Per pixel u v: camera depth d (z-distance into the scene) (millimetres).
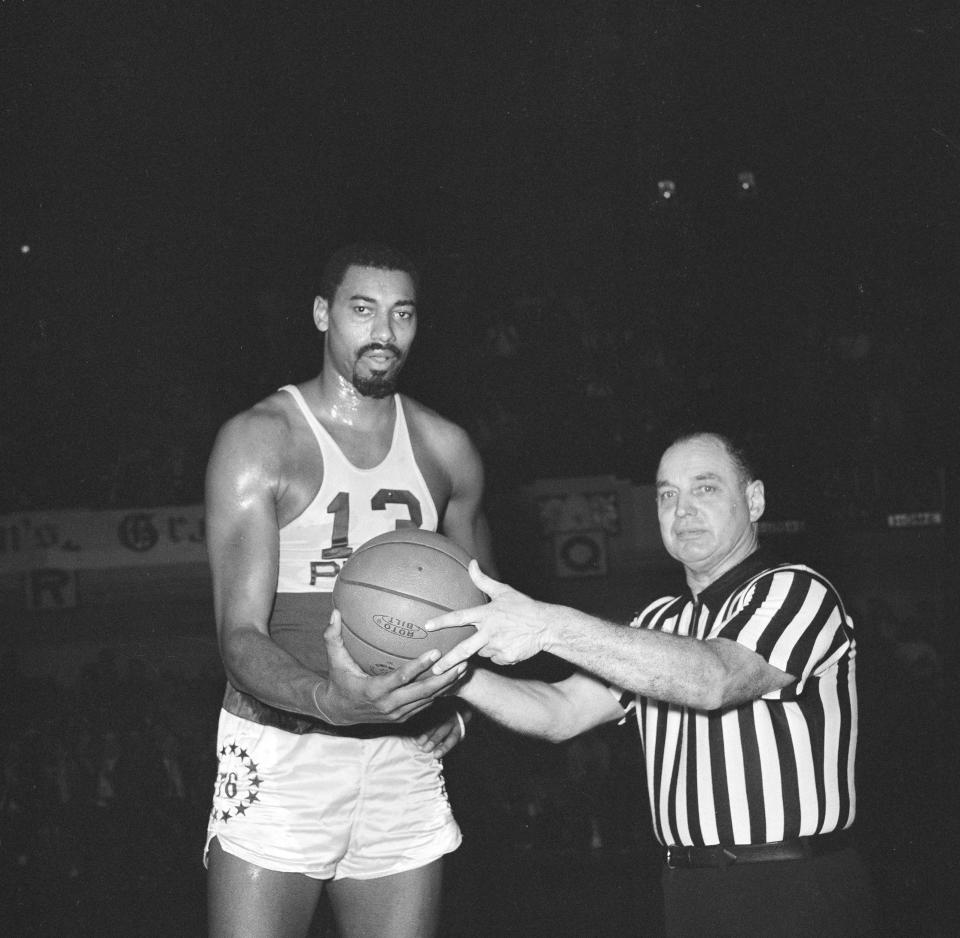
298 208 13008
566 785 9594
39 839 9523
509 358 12906
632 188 13133
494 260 13398
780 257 12547
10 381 11992
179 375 12539
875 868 7102
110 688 10312
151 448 12039
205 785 10000
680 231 12969
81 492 11727
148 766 9805
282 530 3125
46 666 11039
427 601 2379
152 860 9391
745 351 12539
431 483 3293
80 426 12039
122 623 11125
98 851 9422
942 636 11266
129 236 12711
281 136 12750
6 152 12195
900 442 11609
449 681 2387
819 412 12008
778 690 2658
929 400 11602
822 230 12367
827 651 2762
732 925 2738
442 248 13359
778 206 12539
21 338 12164
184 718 10328
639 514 11625
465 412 12688
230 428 3104
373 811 3160
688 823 2820
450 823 3295
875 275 12086
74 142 12320
